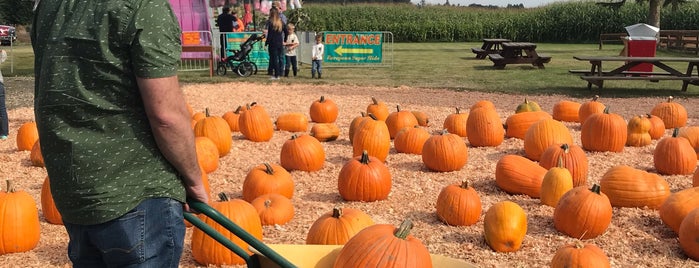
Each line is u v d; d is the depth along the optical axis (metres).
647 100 13.80
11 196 4.87
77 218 2.44
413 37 44.34
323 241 4.41
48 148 2.43
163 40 2.37
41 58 2.48
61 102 2.37
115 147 2.40
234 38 20.53
